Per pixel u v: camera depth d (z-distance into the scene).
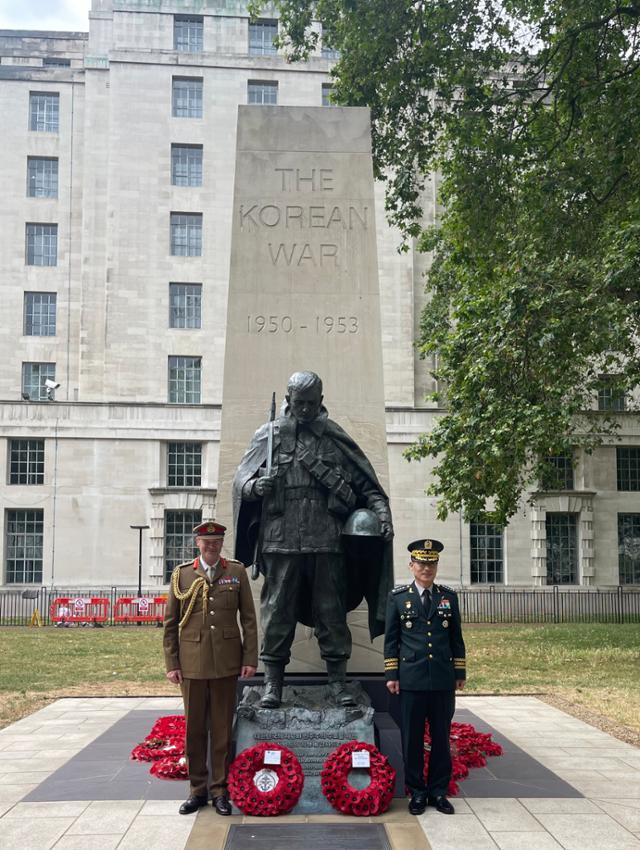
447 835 6.95
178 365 41.75
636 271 16.89
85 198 42.94
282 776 7.61
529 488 40.06
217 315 42.00
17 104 43.75
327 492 8.64
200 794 7.64
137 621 32.25
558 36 20.36
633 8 19.14
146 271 41.78
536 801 7.95
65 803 7.83
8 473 39.19
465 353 21.12
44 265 43.38
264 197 10.70
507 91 21.09
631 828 7.14
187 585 7.80
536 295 18.58
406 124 20.72
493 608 36.19
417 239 41.97
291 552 8.47
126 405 39.78
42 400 40.81
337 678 8.64
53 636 26.00
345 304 10.51
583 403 20.78
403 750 7.80
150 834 6.96
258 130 10.82
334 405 10.31
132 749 10.01
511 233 21.38
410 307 41.69
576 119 21.06
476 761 9.34
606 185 20.00
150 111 42.53
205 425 40.06
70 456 39.34
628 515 41.25
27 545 39.22
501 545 40.16
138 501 39.41
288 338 10.42
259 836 6.91
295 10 20.11
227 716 7.75
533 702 13.99
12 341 42.75
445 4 19.11
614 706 13.46
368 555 8.65
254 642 7.82
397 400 41.28
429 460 39.56
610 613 36.47
